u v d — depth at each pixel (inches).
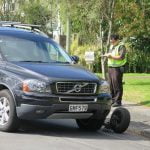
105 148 512.7
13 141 519.8
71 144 520.7
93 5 1086.4
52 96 544.1
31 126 616.7
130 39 1483.8
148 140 575.5
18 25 677.3
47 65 584.4
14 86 553.3
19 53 609.0
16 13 1792.6
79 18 1145.4
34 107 542.3
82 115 563.8
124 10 1152.8
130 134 604.4
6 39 621.6
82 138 558.6
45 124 637.9
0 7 1807.3
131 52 1579.7
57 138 549.0
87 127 611.2
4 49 607.8
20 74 558.3
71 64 614.5
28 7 1760.6
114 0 1092.5
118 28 1197.1
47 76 550.3
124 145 535.5
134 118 693.9
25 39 631.2
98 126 603.8
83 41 1576.0
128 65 1611.7
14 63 581.9
